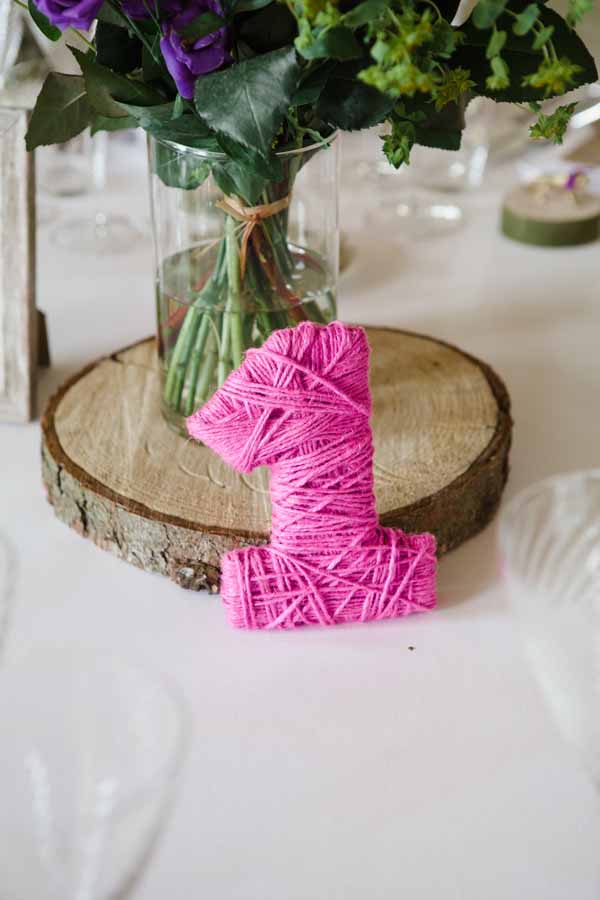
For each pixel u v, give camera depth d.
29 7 0.69
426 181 1.40
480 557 0.80
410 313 1.12
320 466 0.68
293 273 0.78
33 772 0.50
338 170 0.78
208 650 0.71
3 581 0.67
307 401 0.67
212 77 0.63
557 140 0.71
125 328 1.08
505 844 0.59
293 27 0.66
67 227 1.29
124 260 1.23
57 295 1.15
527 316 1.12
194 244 0.77
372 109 0.66
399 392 0.90
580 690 0.62
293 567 0.71
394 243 1.27
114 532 0.78
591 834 0.59
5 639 0.69
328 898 0.56
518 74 0.68
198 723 0.66
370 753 0.64
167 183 0.74
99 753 0.51
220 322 0.78
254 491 0.78
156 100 0.71
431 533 0.78
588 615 0.66
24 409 0.93
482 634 0.73
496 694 0.68
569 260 1.24
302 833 0.59
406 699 0.68
